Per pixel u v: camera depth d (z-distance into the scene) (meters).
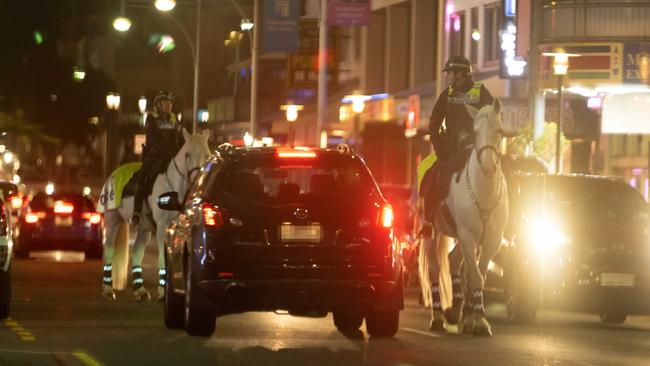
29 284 82.50
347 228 47.72
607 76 114.19
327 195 48.09
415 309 67.19
